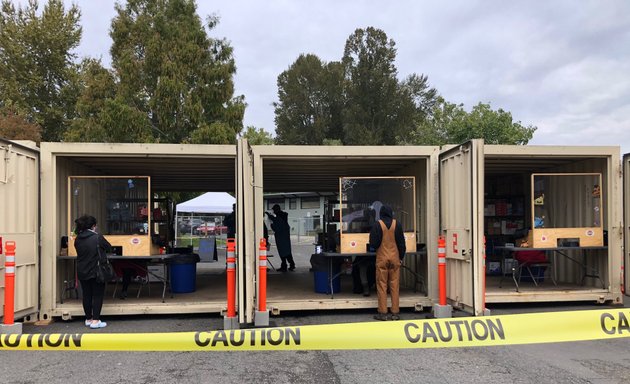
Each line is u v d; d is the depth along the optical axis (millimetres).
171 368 5059
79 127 18156
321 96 58719
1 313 6359
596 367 5035
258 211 7480
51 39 26781
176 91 17078
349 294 8406
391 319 7105
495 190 12094
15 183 6602
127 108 16438
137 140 16516
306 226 37875
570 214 9219
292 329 4867
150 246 7797
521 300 7945
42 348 4750
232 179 11375
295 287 9453
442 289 7199
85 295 6918
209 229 26062
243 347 4812
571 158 8547
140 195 7926
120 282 10031
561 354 5539
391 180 8172
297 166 9344
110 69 18859
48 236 7270
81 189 8055
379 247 7238
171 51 17625
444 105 25359
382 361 5312
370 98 52656
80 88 27312
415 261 8750
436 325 4945
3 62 25906
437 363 5223
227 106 18500
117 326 7000
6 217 6379
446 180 7727
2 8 27078
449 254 7609
